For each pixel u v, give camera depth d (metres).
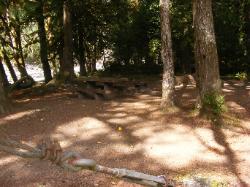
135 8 18.59
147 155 7.31
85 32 20.48
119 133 8.45
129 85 12.49
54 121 9.31
